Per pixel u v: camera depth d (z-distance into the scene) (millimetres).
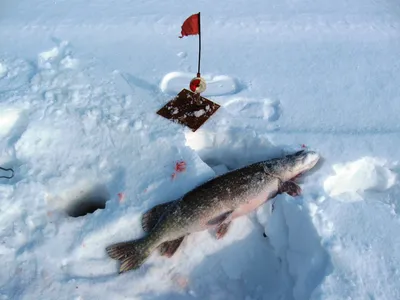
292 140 1398
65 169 1377
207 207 1187
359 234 1150
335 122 1476
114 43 1855
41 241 1217
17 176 1359
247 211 1235
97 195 1403
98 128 1462
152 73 1687
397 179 1346
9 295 1129
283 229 1206
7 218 1271
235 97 1573
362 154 1351
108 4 2105
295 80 1656
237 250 1219
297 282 1104
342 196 1287
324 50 1812
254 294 1183
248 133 1411
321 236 1121
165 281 1180
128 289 1153
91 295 1140
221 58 1766
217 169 1432
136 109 1521
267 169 1247
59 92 1581
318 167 1315
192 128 1439
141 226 1228
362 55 1784
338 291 1036
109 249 1186
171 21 1977
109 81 1646
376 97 1579
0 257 1200
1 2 2129
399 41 1865
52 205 1343
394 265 1092
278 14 2020
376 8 2072
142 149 1395
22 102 1537
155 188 1291
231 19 1985
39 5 2107
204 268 1202
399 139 1404
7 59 1770
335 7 2076
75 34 1910
